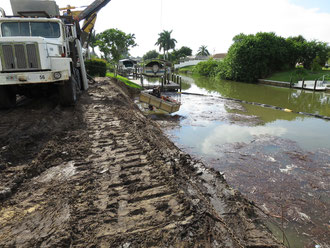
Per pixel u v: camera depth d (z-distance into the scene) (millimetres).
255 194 5160
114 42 41969
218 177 4570
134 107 11445
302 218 4383
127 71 35656
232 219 3225
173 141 8539
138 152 4746
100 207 2992
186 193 3416
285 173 6168
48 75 6273
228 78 39062
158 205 3064
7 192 3186
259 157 7188
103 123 6570
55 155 4391
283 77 32531
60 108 7645
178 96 19609
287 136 9297
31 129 5418
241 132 9773
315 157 7227
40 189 3373
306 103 17266
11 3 8289
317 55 35844
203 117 12297
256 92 23469
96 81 16328
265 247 2789
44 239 2439
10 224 2656
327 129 10383
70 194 3238
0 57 6051
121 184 3547
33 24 7430
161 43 63375
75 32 9508
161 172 3949
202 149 7812
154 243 2473
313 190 5379
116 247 2393
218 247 2525
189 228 2709
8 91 7281
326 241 3826
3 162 3963
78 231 2586
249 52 33844
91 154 4578
